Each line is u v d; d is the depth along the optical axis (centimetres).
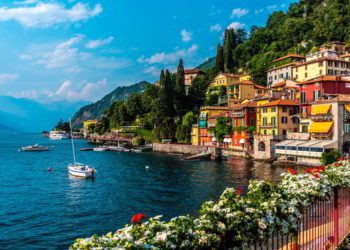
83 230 3541
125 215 4056
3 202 4872
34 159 11762
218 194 4975
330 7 17550
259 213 810
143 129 17212
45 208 4481
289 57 14600
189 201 4612
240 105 11262
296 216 923
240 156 10212
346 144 7444
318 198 1065
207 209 761
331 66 11038
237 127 10725
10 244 3161
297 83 9919
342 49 13988
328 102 7619
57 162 10619
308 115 8362
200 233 688
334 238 1202
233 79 15950
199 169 7938
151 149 14662
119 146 16475
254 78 15512
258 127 10044
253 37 19925
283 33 18325
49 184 6406
